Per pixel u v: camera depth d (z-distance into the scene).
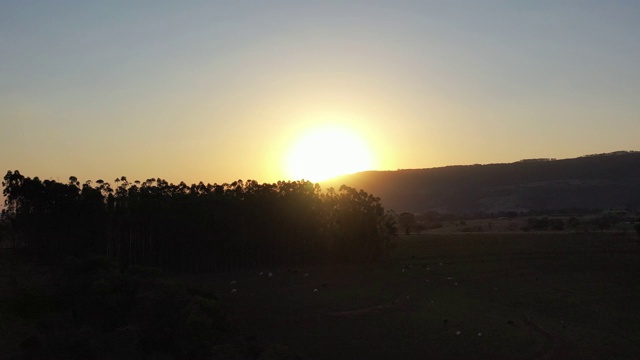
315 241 108.62
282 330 67.50
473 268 106.62
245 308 74.81
